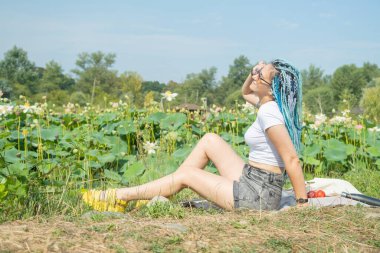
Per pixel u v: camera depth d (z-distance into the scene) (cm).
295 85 402
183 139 800
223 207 419
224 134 805
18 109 805
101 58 10169
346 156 730
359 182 650
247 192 408
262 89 410
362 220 361
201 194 430
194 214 402
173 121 801
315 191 460
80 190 464
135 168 616
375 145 807
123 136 775
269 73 406
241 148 763
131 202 468
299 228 343
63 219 365
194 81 8744
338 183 505
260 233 333
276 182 408
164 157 693
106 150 725
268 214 382
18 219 381
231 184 416
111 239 311
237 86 9719
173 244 308
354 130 838
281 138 389
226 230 337
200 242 312
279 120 392
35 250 287
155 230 330
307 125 838
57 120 886
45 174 434
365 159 777
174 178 434
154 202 414
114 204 435
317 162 709
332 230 342
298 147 407
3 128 727
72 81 10750
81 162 604
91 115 902
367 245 318
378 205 415
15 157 596
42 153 648
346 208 390
